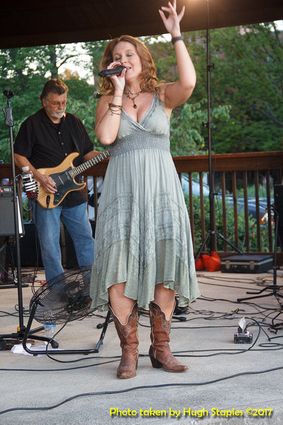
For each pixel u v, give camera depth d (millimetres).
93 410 2896
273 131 17844
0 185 5551
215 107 17016
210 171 7570
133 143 3400
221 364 3574
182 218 3408
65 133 4980
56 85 4840
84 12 8430
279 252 7770
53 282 3934
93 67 15227
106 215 3400
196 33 17859
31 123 4914
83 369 3590
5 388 3273
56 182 4777
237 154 7891
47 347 3963
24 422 2783
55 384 3314
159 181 3387
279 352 3809
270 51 17953
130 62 3449
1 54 14555
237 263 7316
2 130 14211
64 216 4887
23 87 14539
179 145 15195
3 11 8570
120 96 3373
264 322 4652
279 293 5836
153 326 3518
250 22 8234
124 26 8453
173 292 3504
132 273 3324
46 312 3984
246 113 18312
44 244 4738
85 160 5105
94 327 4660
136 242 3324
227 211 9797
